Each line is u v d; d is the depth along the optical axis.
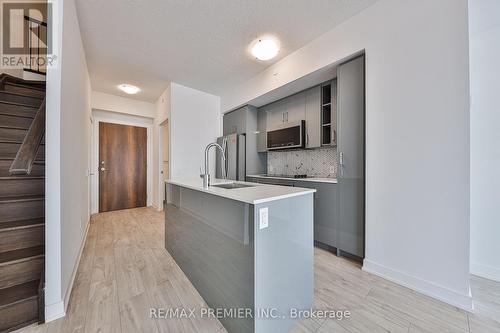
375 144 1.97
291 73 2.89
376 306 1.52
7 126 1.99
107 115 4.78
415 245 1.72
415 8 1.72
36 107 2.24
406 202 1.77
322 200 2.57
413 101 1.73
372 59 2.00
